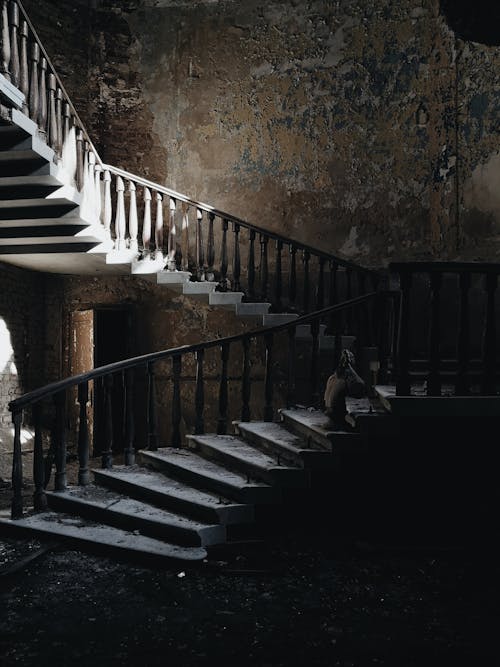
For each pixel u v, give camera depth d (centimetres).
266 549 479
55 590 398
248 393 663
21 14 561
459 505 535
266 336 658
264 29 973
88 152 722
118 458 876
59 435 563
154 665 303
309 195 962
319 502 529
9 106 540
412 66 932
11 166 603
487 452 531
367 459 532
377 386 585
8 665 301
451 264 477
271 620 356
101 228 738
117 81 995
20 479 524
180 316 975
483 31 911
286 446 536
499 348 882
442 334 900
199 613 365
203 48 987
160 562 442
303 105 962
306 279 836
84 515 532
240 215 975
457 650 319
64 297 998
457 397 478
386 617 361
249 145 976
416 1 931
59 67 963
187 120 988
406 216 934
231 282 887
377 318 766
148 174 991
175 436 654
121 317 991
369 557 470
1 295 864
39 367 984
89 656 312
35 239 741
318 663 305
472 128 915
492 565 457
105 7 998
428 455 532
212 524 479
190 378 962
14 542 490
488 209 909
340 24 952
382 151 942
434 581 421
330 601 384
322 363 934
